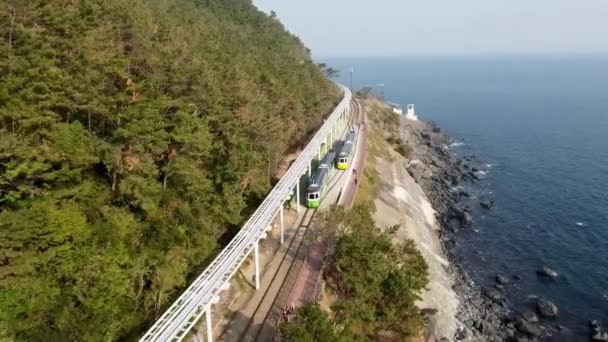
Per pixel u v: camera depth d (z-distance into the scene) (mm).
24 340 24922
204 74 46156
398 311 40688
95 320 27703
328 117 91312
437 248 73250
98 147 32531
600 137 152125
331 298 42312
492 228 83062
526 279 65875
